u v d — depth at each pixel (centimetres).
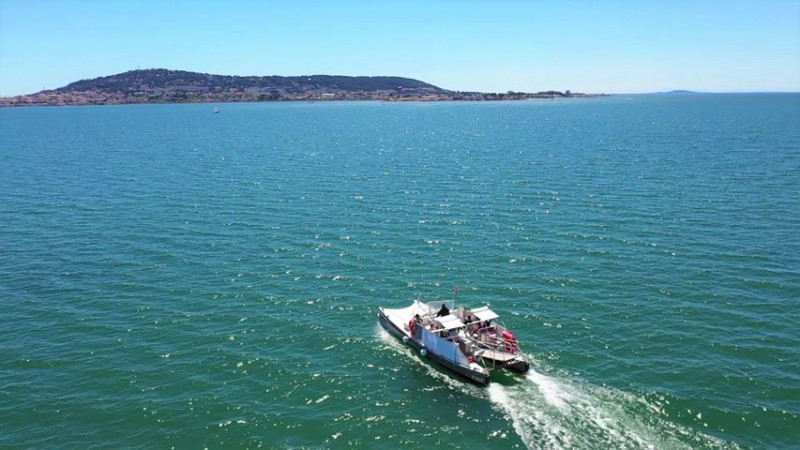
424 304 5156
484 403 3909
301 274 6106
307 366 4394
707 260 6162
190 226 7738
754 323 4825
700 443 3441
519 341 4678
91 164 12719
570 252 6556
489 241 7019
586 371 4238
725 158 11988
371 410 3859
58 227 7694
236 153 14538
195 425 3700
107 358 4484
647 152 13238
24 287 5759
